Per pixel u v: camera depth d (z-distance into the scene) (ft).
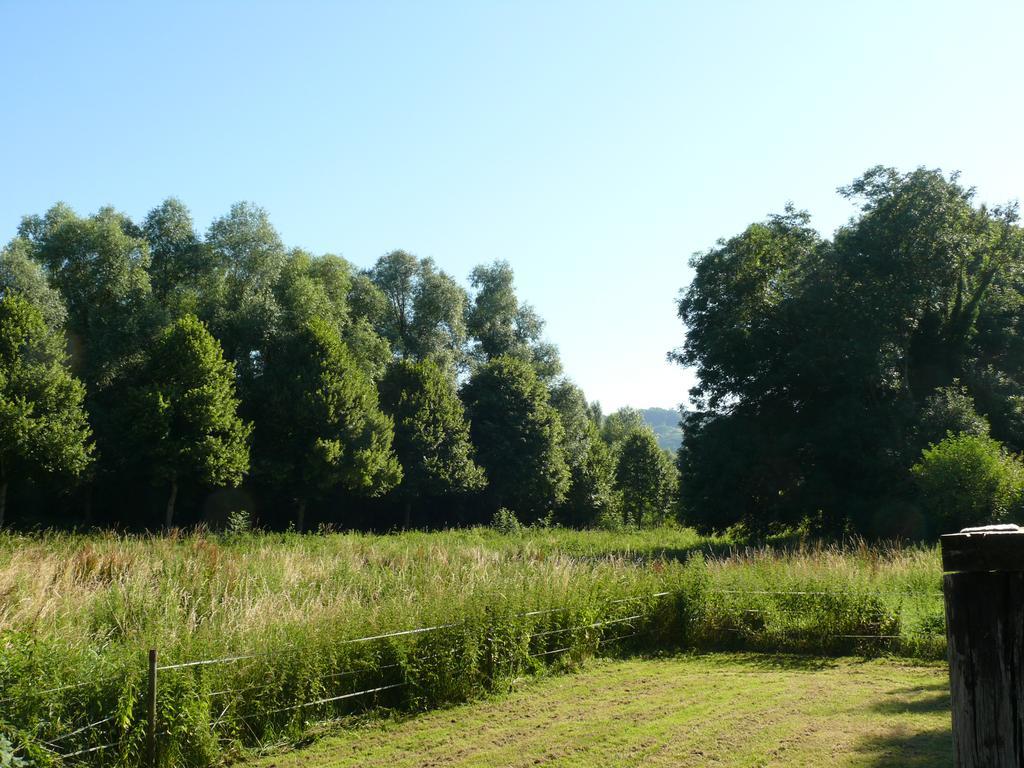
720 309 141.59
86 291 163.12
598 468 236.63
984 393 130.00
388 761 28.63
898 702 35.22
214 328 171.63
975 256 132.57
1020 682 5.38
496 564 57.11
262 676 31.35
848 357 123.34
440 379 193.98
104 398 156.76
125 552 55.88
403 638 36.58
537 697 37.81
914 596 51.39
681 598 51.60
